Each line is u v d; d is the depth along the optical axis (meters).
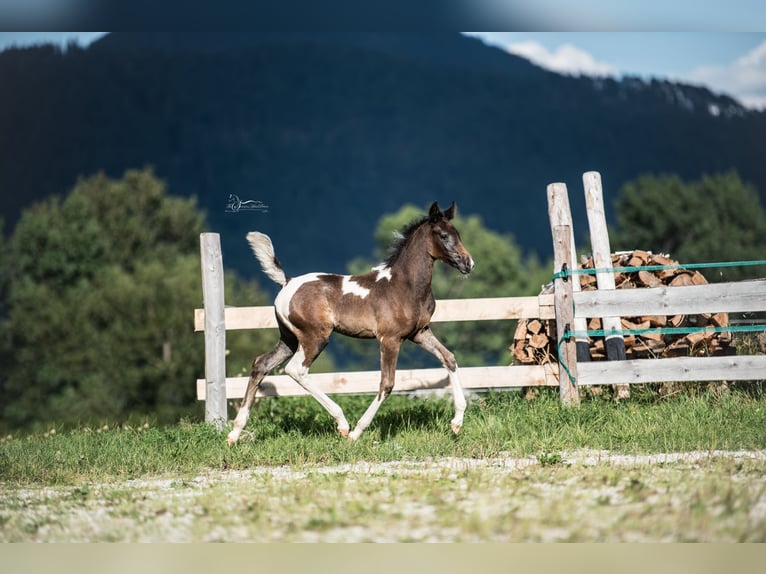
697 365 9.23
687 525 5.03
